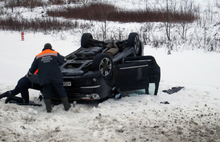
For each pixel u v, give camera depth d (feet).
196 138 13.74
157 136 13.83
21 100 18.63
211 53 37.86
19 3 90.74
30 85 18.57
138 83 20.02
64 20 66.69
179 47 41.14
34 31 56.39
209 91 22.16
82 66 18.95
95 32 53.01
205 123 15.58
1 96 18.83
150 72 20.75
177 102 19.34
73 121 15.61
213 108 18.08
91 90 18.03
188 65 31.63
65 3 92.48
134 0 90.94
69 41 47.91
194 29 52.75
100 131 14.21
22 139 13.21
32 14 77.30
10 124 14.67
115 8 75.10
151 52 38.60
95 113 16.80
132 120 15.69
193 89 22.72
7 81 25.36
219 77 26.84
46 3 92.53
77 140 13.17
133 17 65.82
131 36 23.53
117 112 16.89
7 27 60.13
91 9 74.54
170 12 60.29
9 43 45.60
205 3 78.48
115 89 19.58
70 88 18.31
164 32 51.70
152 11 66.95
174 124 15.30
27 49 41.47
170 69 30.04
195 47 41.55
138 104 18.52
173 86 23.81
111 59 19.42
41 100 19.90
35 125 14.98
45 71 16.72
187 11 63.93
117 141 13.14
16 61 33.83
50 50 17.30
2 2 95.86
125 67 19.47
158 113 16.76
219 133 14.34
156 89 20.85
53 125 14.93
